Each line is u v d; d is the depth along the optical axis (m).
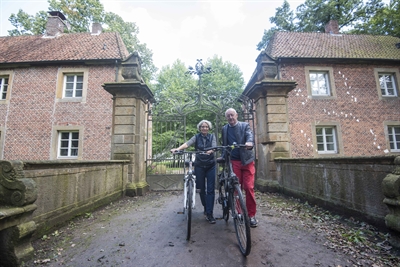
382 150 10.64
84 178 4.02
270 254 2.37
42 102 10.92
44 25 15.86
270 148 6.45
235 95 7.92
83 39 12.96
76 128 10.62
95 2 16.28
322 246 2.56
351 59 10.93
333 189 3.94
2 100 11.02
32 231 2.29
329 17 15.92
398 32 14.24
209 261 2.24
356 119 10.76
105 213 4.23
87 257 2.36
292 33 13.19
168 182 6.98
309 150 10.30
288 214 3.99
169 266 2.15
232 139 3.36
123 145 6.23
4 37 13.66
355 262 2.16
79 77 11.44
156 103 7.73
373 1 15.50
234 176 2.78
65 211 3.42
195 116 16.02
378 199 2.94
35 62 10.95
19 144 10.64
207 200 3.48
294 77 10.80
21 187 2.20
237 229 2.60
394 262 2.13
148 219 3.79
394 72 11.44
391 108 11.04
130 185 6.07
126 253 2.45
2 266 2.13
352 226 3.18
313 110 10.64
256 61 7.39
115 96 6.40
